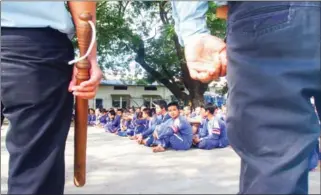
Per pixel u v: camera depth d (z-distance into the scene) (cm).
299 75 83
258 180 83
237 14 91
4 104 117
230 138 93
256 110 85
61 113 118
